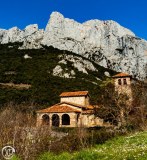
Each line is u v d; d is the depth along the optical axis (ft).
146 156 41.14
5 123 57.41
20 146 50.26
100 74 549.54
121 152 48.62
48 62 485.15
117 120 178.40
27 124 61.52
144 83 199.52
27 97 283.79
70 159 51.19
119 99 184.55
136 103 177.68
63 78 406.62
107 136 90.94
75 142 75.36
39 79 385.91
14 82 380.37
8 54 551.59
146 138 64.90
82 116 221.87
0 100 264.31
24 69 437.99
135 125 131.54
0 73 416.46
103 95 194.80
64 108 220.84
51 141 65.92
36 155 54.19
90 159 47.85
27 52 575.38
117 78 233.55
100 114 191.42
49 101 285.23
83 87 360.07
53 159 53.62
